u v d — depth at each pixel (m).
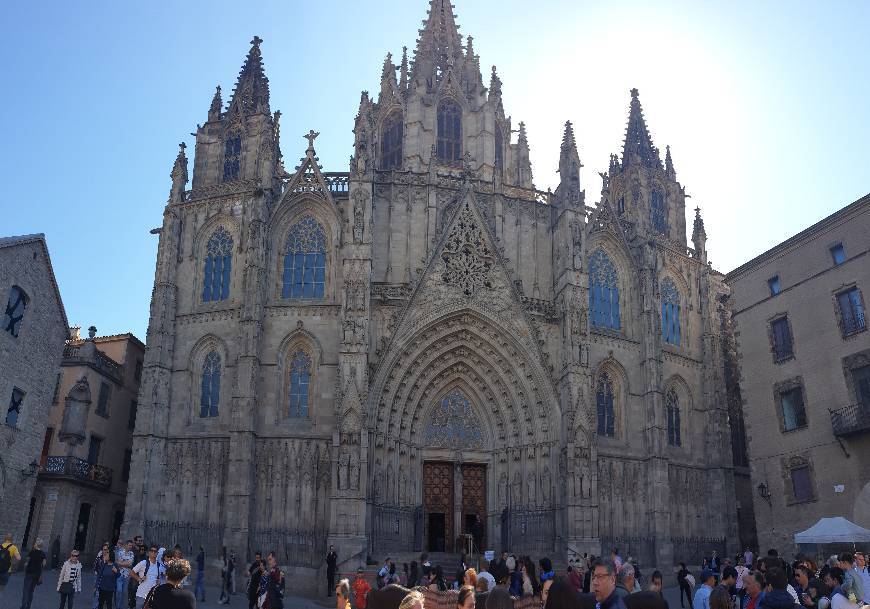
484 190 66.81
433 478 61.88
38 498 63.16
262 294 60.53
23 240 49.81
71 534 63.75
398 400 59.91
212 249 65.31
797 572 22.27
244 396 57.09
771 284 63.53
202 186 67.94
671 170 80.19
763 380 62.66
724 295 80.19
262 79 72.69
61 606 33.38
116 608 34.59
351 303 57.72
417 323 60.16
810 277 59.72
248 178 67.88
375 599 15.65
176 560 14.59
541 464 60.03
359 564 51.66
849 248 56.91
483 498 62.12
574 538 56.00
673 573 60.66
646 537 62.09
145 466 58.09
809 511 57.12
